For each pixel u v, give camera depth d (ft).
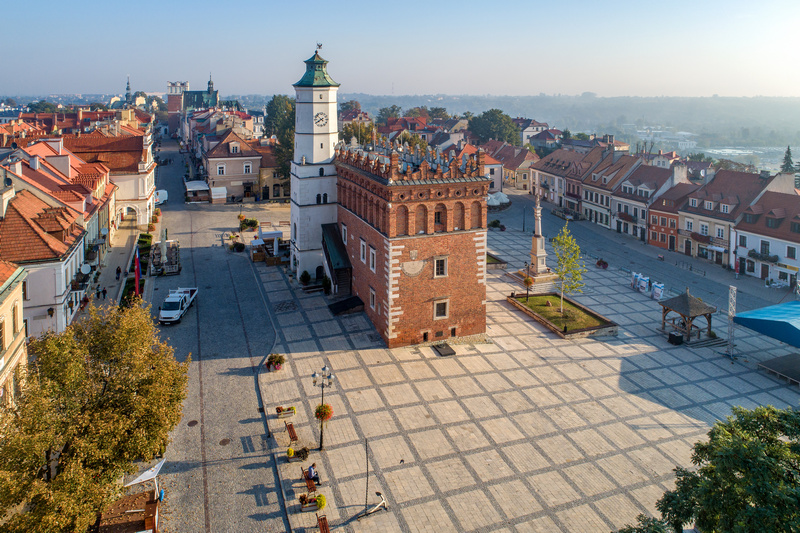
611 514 106.32
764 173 287.28
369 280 191.01
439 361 168.14
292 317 196.34
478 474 117.39
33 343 94.07
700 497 75.10
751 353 181.88
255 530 101.81
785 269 251.60
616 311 219.20
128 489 108.78
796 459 75.36
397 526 102.99
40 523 75.51
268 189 415.85
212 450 124.06
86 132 494.18
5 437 77.77
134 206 322.75
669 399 150.00
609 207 379.14
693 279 264.31
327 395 146.72
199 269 248.11
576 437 130.93
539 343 184.24
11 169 197.67
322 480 114.93
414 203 169.58
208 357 166.50
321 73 218.79
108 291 218.18
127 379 97.04
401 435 130.31
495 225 368.68
